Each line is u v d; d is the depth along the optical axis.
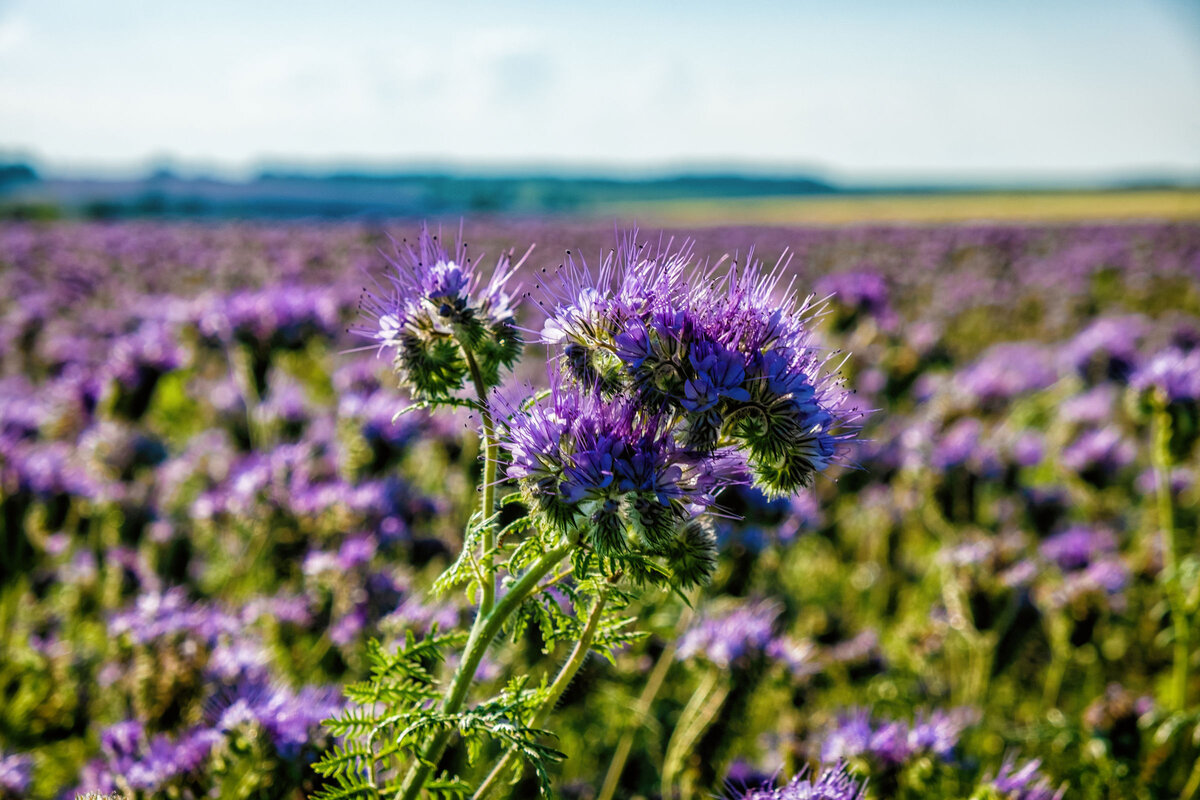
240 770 4.59
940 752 5.18
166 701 5.30
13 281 23.41
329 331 9.25
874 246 48.22
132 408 9.11
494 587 3.52
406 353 3.71
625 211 110.12
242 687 5.04
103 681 6.01
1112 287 33.19
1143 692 8.26
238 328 8.91
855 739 5.29
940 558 8.45
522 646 6.09
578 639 3.65
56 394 10.02
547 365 3.55
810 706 6.95
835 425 3.57
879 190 163.00
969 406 12.13
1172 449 7.17
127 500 8.54
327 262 28.27
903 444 11.05
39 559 8.33
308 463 8.30
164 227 51.38
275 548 7.69
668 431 3.39
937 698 7.62
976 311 27.27
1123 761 6.14
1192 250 43.78
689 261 3.62
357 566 6.64
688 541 3.51
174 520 8.76
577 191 148.00
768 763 5.89
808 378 3.52
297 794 4.44
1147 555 9.37
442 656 3.75
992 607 7.59
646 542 3.24
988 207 105.25
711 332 3.41
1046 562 9.12
